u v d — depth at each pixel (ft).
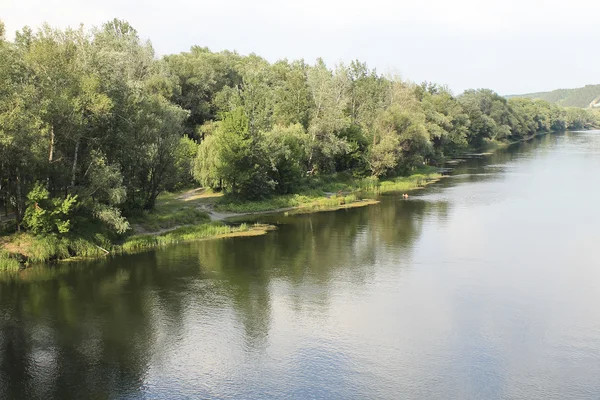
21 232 125.29
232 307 95.86
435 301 98.58
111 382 69.97
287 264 122.62
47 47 123.54
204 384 69.67
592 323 88.63
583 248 134.41
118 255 129.59
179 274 114.73
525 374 72.28
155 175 165.07
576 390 68.39
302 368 73.92
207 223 164.66
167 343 81.30
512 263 122.21
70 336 83.30
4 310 93.25
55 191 131.85
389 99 339.16
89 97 127.03
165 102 200.03
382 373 72.54
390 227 161.79
